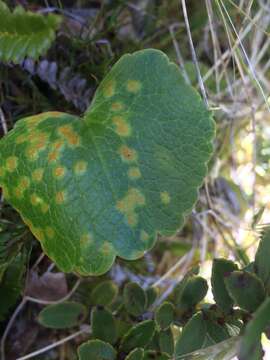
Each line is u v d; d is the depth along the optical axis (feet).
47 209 0.39
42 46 0.45
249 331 0.28
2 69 0.50
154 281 0.56
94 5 0.57
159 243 0.58
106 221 0.38
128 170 0.38
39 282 0.51
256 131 0.62
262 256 0.37
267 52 0.64
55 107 0.52
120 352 0.41
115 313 0.48
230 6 0.58
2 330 0.51
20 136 0.41
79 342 0.50
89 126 0.40
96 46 0.54
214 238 0.58
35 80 0.52
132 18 0.60
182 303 0.42
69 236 0.38
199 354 0.36
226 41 0.61
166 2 0.61
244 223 0.59
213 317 0.39
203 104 0.39
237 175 0.60
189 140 0.39
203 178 0.39
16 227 0.46
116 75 0.41
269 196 0.62
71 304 0.46
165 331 0.42
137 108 0.39
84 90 0.51
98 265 0.38
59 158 0.39
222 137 0.61
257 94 0.61
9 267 0.47
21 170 0.40
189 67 0.61
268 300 0.29
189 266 0.58
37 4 0.54
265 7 0.58
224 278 0.36
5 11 0.45
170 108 0.39
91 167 0.38
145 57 0.40
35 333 0.51
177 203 0.38
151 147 0.39
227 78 0.58
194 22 0.61
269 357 0.46
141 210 0.38
